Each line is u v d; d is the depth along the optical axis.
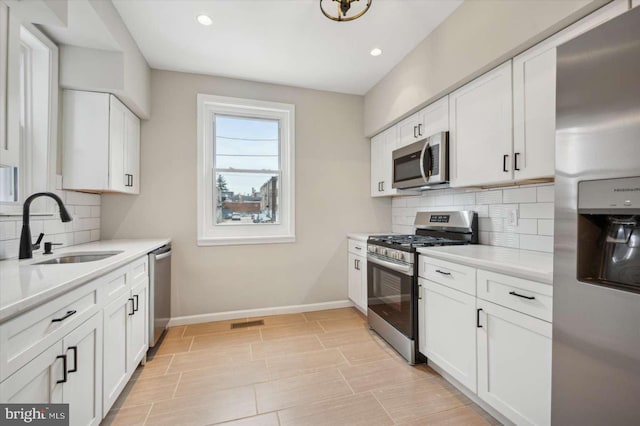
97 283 1.37
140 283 2.00
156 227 2.85
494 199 2.22
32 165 1.88
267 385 1.88
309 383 1.90
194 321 2.94
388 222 3.62
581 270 1.04
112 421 1.55
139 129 2.78
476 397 1.70
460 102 2.12
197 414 1.61
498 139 1.82
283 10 2.04
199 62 2.73
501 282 1.48
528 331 1.34
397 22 2.18
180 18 2.11
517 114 1.70
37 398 0.97
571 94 1.04
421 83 2.43
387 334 2.45
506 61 1.76
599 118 0.96
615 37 0.92
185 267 2.92
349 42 2.43
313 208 3.34
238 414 1.61
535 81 1.59
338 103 3.44
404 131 2.83
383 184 3.24
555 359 1.12
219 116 3.13
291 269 3.26
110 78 2.14
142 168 2.81
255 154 3.24
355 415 1.60
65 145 2.11
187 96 2.93
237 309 3.08
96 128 2.16
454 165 2.19
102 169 2.17
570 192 1.05
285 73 2.96
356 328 2.81
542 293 1.28
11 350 0.86
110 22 1.93
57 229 2.04
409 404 1.69
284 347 2.41
